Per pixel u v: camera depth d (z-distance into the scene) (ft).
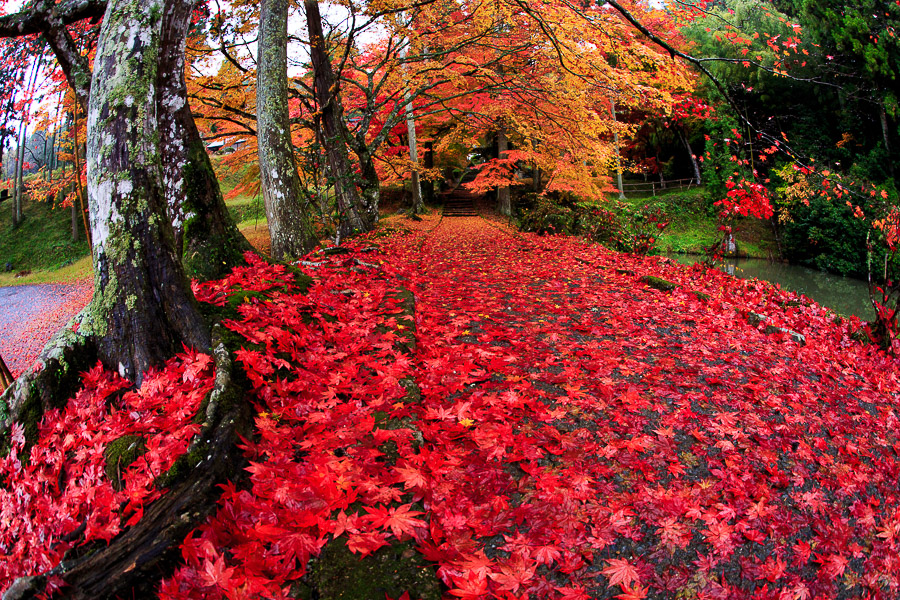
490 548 6.02
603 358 12.48
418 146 80.53
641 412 9.80
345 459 7.04
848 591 6.59
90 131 8.57
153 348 8.48
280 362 8.96
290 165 23.98
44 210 82.99
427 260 28.84
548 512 6.62
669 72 24.07
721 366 12.77
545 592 5.55
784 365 13.50
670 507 7.09
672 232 72.13
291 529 5.75
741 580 6.22
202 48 31.07
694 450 8.71
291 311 10.93
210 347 8.80
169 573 5.14
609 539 6.40
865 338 18.03
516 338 13.83
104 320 8.46
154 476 6.24
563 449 8.19
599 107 47.32
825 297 45.24
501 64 45.29
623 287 21.84
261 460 7.01
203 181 13.02
